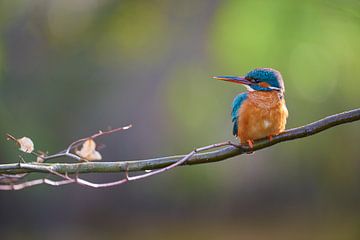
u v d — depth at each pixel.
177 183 16.59
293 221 17.28
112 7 17.08
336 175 16.36
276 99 5.48
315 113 13.54
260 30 9.39
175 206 16.84
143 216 16.94
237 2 9.65
